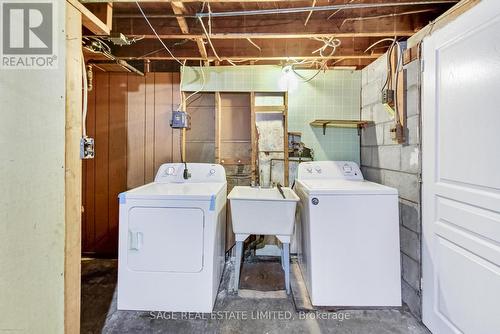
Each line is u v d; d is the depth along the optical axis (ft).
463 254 4.77
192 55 8.42
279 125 9.46
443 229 5.30
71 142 4.15
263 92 9.37
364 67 9.24
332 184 7.56
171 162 9.57
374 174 8.35
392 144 7.26
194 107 9.54
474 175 4.51
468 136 4.64
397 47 6.82
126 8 6.52
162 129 9.59
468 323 4.65
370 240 6.40
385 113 7.63
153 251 6.40
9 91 3.41
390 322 6.03
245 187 8.51
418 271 6.11
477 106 4.43
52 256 3.84
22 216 3.49
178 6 5.76
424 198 5.90
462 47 4.75
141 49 8.34
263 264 8.94
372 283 6.40
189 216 6.39
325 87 9.36
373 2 6.12
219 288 7.39
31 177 3.58
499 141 4.05
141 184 9.62
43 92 3.73
